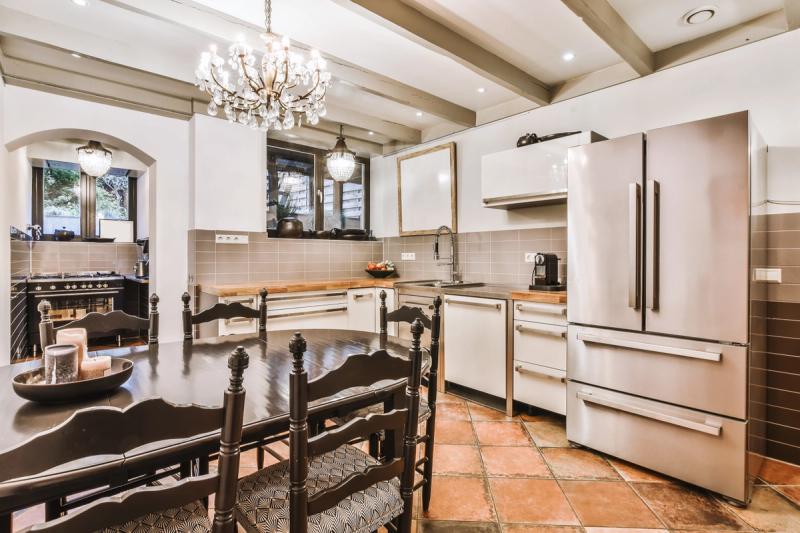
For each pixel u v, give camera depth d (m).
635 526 1.68
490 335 2.94
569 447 2.38
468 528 1.66
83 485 0.92
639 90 2.79
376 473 1.09
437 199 4.11
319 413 1.28
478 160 3.79
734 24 2.38
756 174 1.93
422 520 1.71
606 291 2.21
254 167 3.70
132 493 0.76
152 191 3.40
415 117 3.97
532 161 2.95
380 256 4.84
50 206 5.69
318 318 3.57
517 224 3.47
